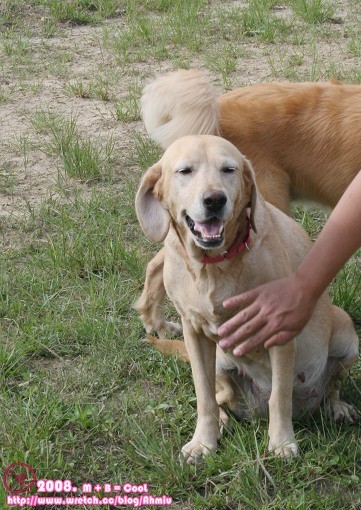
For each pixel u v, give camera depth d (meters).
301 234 4.27
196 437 4.00
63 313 5.22
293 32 10.29
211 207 3.52
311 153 5.21
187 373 4.59
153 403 4.34
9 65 9.48
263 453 3.88
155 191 3.86
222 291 3.76
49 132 7.76
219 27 10.50
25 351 4.78
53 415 4.17
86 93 8.59
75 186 6.84
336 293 5.20
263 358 4.02
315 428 4.15
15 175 6.97
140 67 9.37
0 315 5.22
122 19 11.03
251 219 3.68
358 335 4.96
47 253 5.79
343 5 11.29
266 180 5.20
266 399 4.21
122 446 4.04
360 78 8.36
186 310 3.94
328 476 3.77
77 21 10.97
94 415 4.21
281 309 2.86
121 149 7.39
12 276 5.53
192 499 3.67
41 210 6.38
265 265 3.79
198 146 3.69
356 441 4.01
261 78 8.78
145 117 5.06
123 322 5.18
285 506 3.56
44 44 10.09
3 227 6.26
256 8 10.77
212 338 3.95
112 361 4.70
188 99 4.93
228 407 4.28
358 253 5.73
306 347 4.11
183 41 10.05
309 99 5.28
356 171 5.16
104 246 5.89
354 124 5.15
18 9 11.09
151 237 3.87
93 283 5.48
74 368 4.70
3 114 8.23
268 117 5.21
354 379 4.56
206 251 3.70
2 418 4.11
